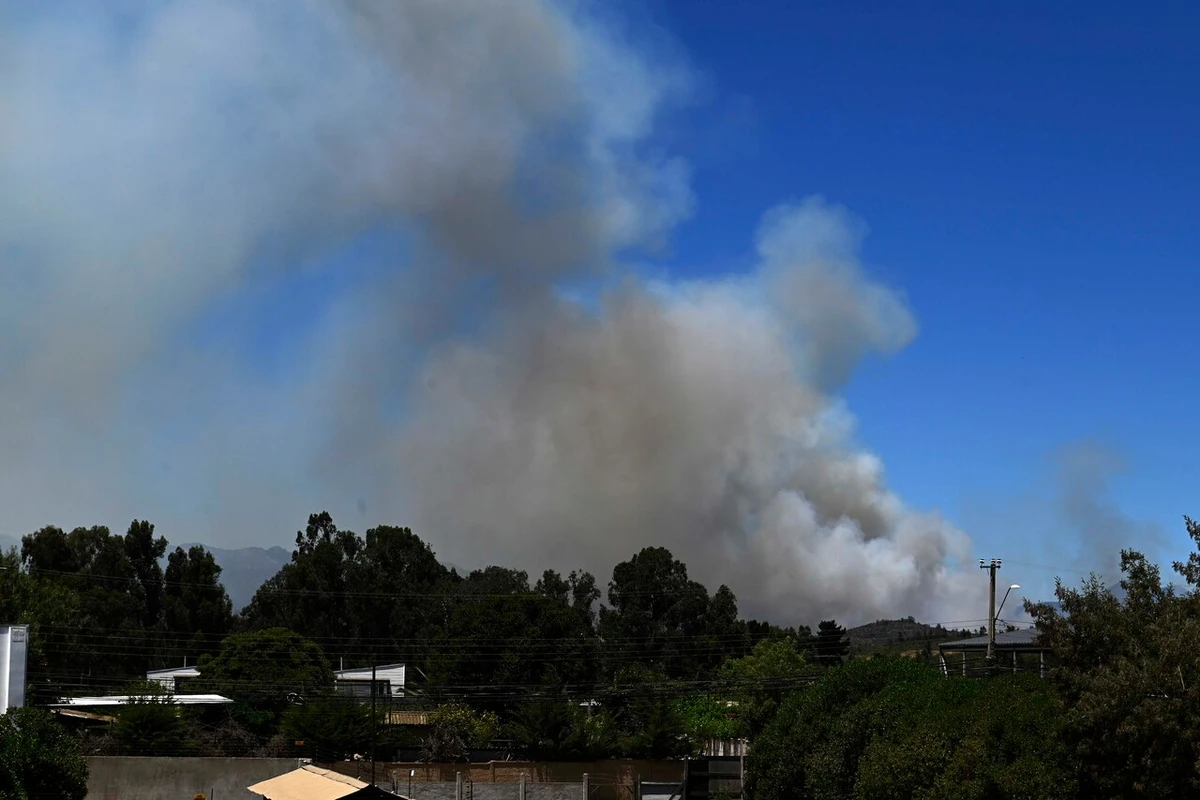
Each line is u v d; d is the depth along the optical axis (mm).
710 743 72375
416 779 60062
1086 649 25609
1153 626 24422
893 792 28531
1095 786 24328
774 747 37094
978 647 54969
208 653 88125
